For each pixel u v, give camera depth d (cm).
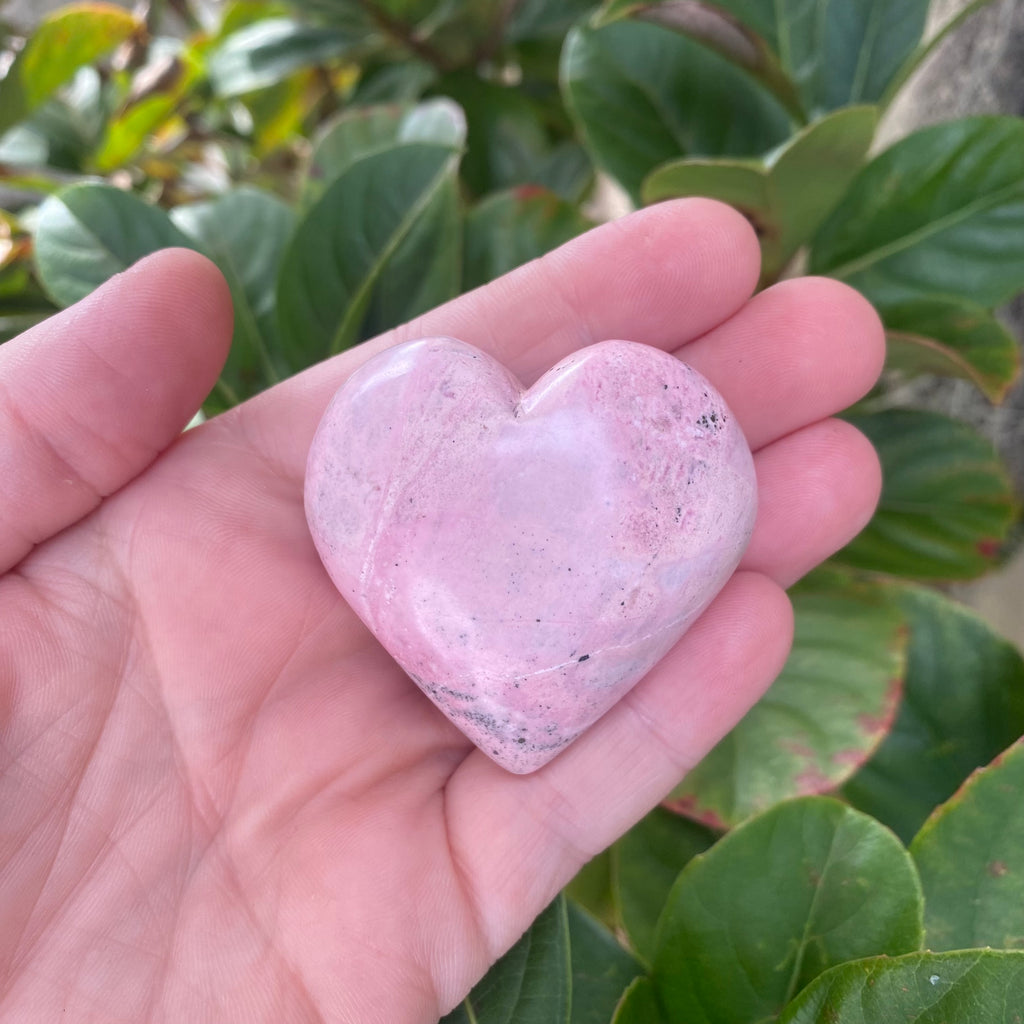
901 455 19
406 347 15
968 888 14
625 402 14
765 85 19
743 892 14
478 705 15
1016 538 21
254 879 15
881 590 18
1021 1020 11
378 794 16
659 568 14
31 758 14
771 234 18
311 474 15
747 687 16
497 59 27
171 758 15
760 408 17
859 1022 12
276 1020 14
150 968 14
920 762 17
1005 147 17
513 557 14
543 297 17
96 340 14
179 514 16
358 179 18
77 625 15
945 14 21
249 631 16
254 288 21
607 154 20
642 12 18
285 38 27
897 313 18
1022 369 20
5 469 14
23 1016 14
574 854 16
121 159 28
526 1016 15
